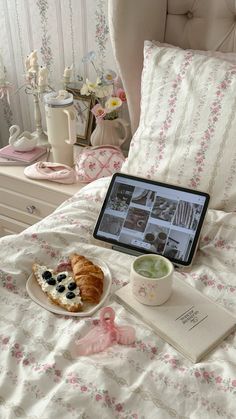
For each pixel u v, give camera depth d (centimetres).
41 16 190
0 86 209
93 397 78
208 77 124
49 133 175
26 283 106
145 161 133
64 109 168
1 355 88
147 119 134
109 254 115
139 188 123
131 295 103
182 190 119
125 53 153
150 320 96
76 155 187
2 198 186
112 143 180
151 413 77
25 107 222
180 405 79
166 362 87
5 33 205
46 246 114
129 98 165
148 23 147
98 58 187
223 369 84
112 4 146
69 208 131
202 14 145
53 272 108
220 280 106
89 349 89
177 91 128
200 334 93
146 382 82
